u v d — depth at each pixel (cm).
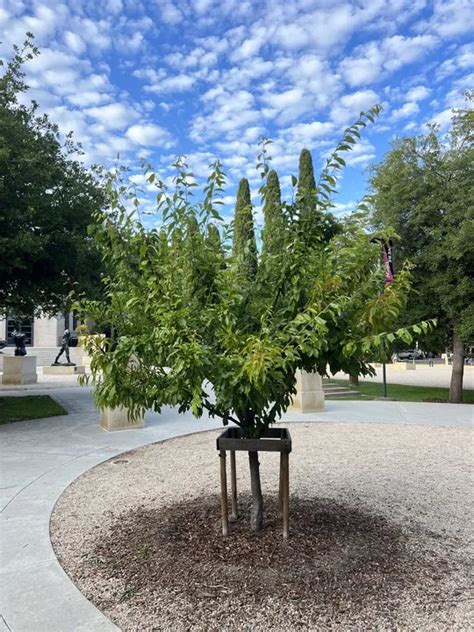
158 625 246
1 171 830
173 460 635
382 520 392
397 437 791
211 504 431
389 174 1277
